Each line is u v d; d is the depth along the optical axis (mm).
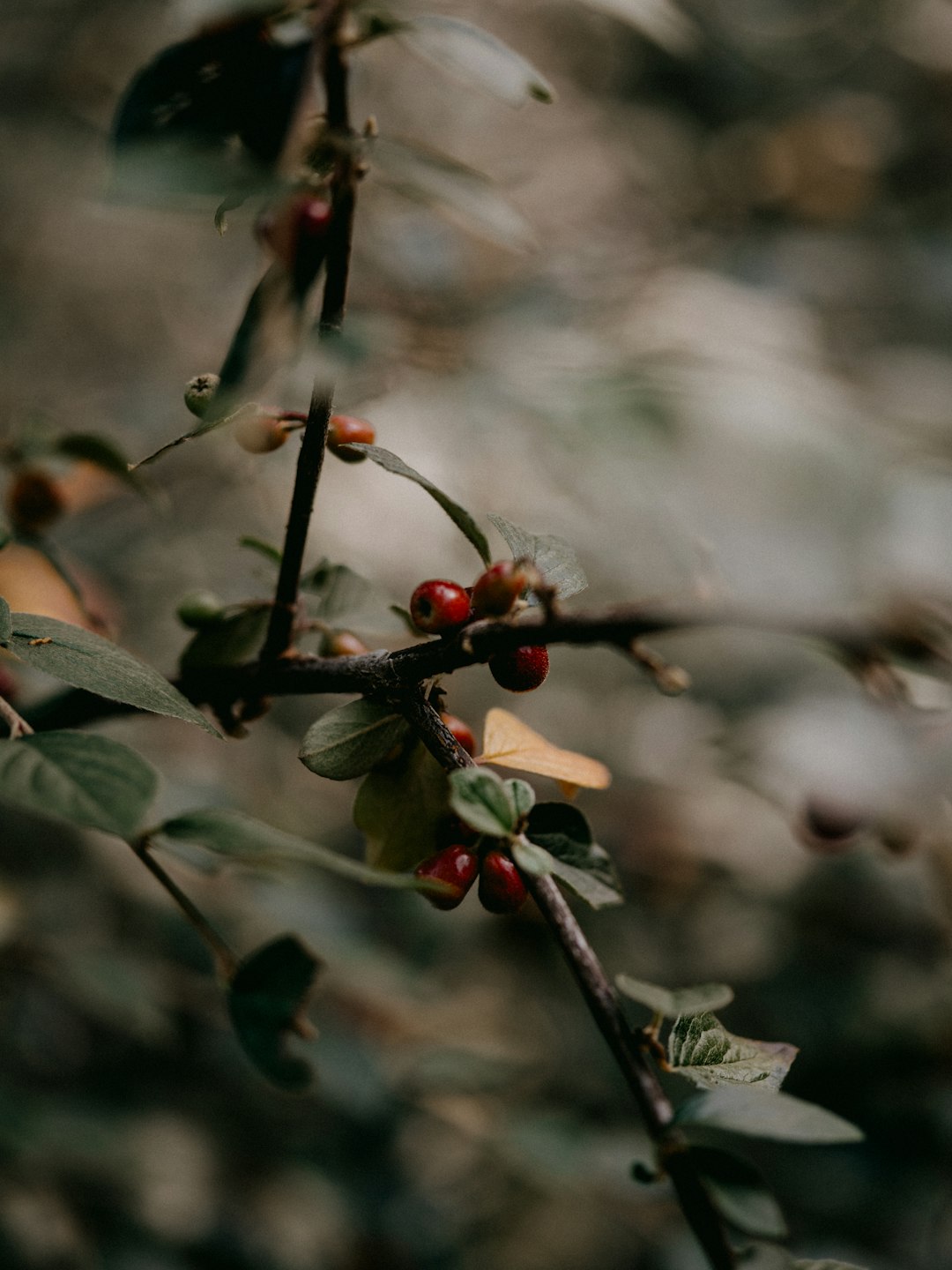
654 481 461
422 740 352
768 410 476
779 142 1233
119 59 1219
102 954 623
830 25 1425
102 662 335
